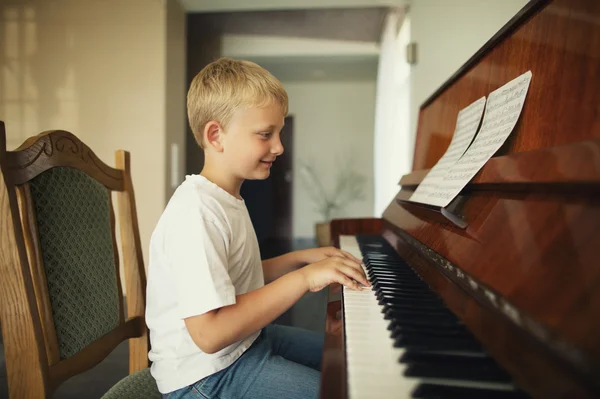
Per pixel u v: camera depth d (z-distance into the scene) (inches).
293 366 31.0
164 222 31.7
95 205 36.8
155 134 130.7
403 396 15.0
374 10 167.0
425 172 44.4
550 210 17.6
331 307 24.8
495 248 20.1
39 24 131.7
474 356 16.9
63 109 132.3
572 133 22.0
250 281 36.4
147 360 41.5
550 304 14.0
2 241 26.8
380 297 25.2
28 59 132.2
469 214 26.1
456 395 15.0
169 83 134.6
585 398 11.6
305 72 253.6
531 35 28.0
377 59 224.2
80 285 33.7
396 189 148.5
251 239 36.8
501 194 23.3
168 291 31.3
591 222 14.8
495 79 33.7
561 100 23.3
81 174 35.4
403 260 36.3
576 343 11.7
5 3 132.0
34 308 27.7
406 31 132.8
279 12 172.6
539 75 26.3
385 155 174.2
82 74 131.6
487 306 17.3
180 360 30.4
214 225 30.5
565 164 17.0
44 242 30.5
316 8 163.8
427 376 16.0
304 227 278.7
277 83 34.9
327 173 276.1
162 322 31.7
